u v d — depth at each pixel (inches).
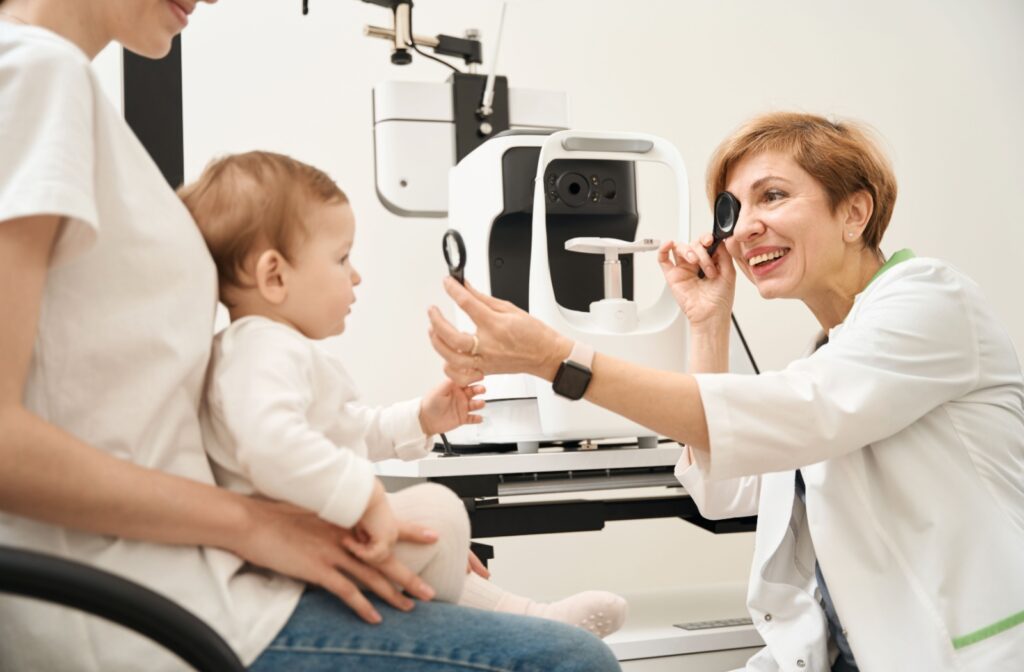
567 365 38.5
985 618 37.8
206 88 86.7
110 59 82.2
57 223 22.8
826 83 111.7
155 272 25.3
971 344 41.4
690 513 59.0
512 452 63.1
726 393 38.4
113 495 22.8
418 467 50.9
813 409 38.3
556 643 27.0
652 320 59.0
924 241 114.7
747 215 47.7
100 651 23.7
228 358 27.9
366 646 25.9
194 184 31.3
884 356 39.8
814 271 46.5
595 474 57.4
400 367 91.4
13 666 23.7
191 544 25.1
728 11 107.5
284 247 30.2
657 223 101.6
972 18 120.4
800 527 47.4
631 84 102.3
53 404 23.9
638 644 50.1
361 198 91.2
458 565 30.0
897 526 40.8
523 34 98.0
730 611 57.8
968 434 41.0
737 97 107.0
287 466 25.7
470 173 63.0
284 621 25.7
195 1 32.2
